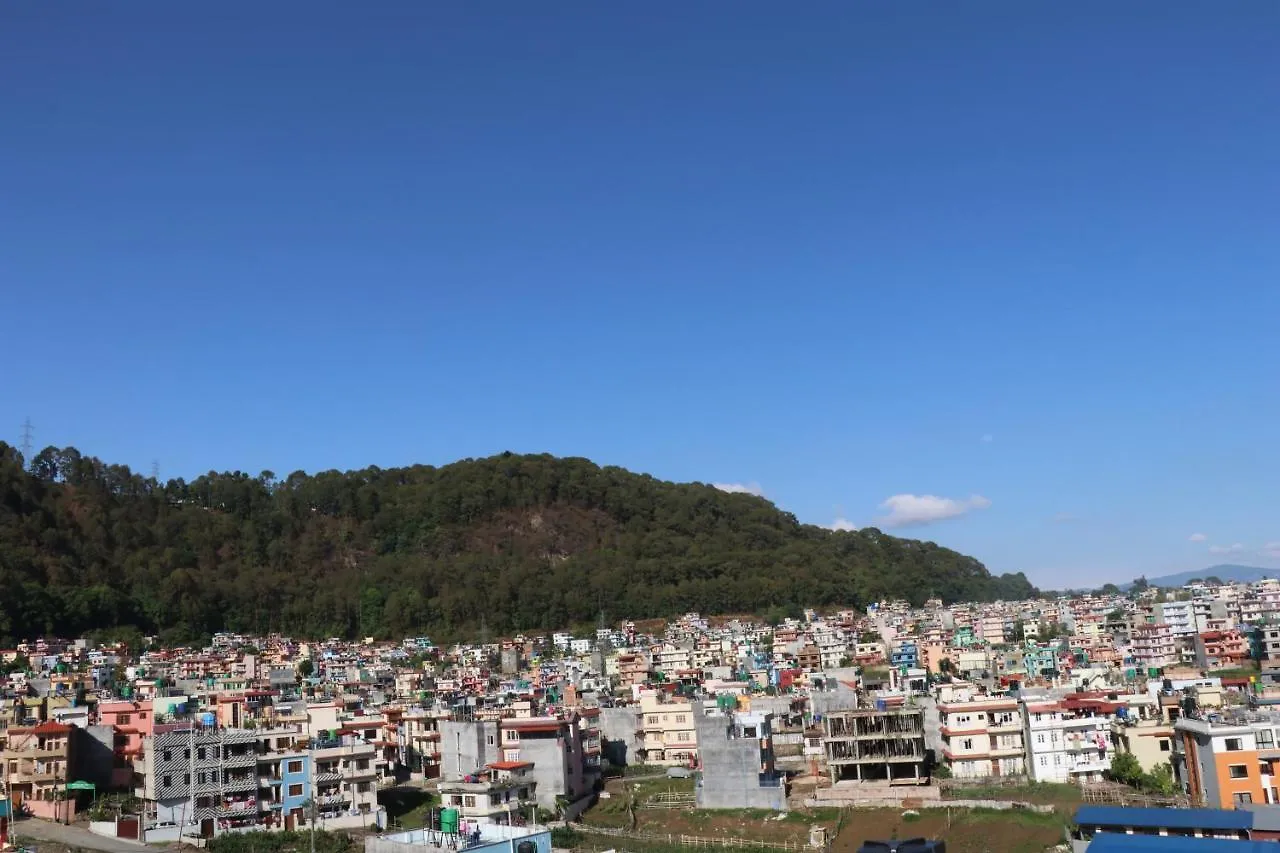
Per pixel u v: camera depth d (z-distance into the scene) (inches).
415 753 6476.4
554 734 5605.3
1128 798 4906.5
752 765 5398.6
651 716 6919.3
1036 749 5506.9
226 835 4751.5
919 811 4960.6
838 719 5738.2
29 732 5251.0
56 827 4877.0
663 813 5408.5
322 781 5182.1
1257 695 6205.7
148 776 4832.7
